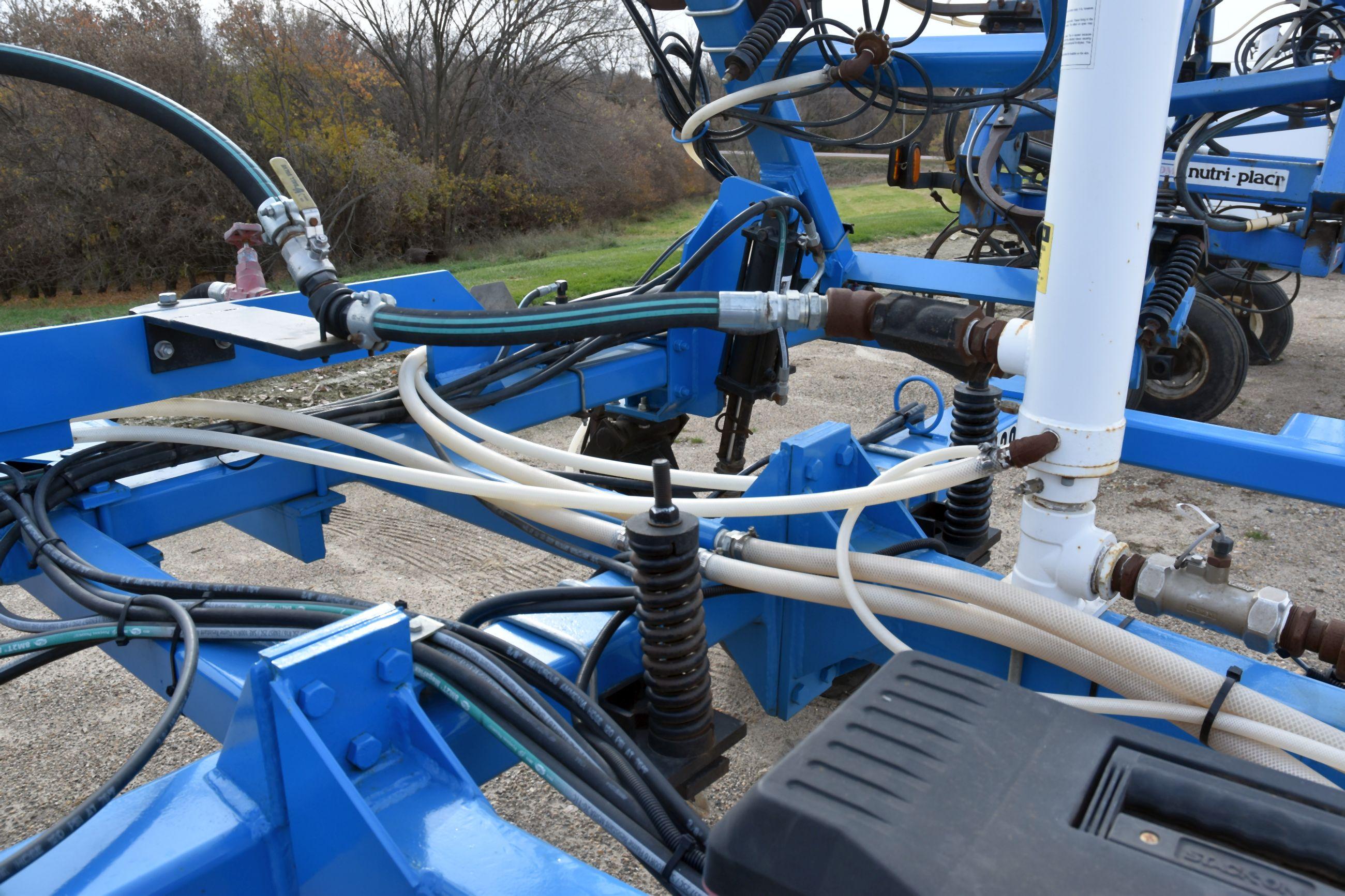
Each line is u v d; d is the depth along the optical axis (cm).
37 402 190
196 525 212
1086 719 79
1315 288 1041
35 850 89
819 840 67
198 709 136
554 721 117
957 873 63
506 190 2097
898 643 146
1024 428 140
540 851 98
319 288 182
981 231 464
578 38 2056
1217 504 429
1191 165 527
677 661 135
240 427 223
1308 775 120
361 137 1720
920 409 274
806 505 158
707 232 315
